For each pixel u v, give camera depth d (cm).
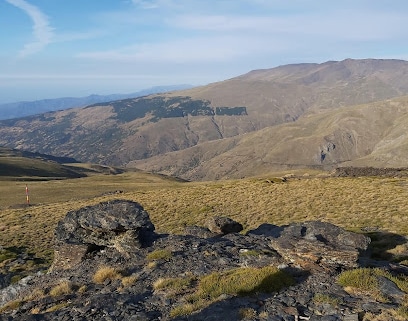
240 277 1811
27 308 1897
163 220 5384
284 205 5447
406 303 1458
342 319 1362
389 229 3569
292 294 1641
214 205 5912
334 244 2012
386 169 8138
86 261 2680
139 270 2261
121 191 9838
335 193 5797
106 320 1571
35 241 4572
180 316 1531
